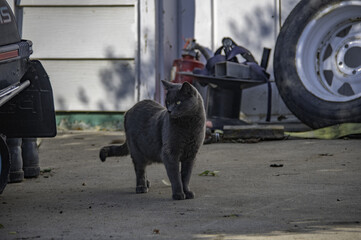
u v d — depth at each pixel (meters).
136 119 6.43
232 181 6.57
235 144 9.91
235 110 11.47
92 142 10.70
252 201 5.32
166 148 5.83
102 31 13.05
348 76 10.65
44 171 7.91
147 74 12.91
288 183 6.24
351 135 9.71
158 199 5.75
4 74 5.06
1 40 5.02
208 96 11.42
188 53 12.57
